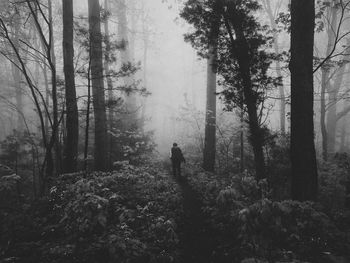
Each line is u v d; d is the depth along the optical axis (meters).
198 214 8.36
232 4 9.27
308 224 5.68
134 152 15.57
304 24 7.90
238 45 9.38
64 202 7.38
